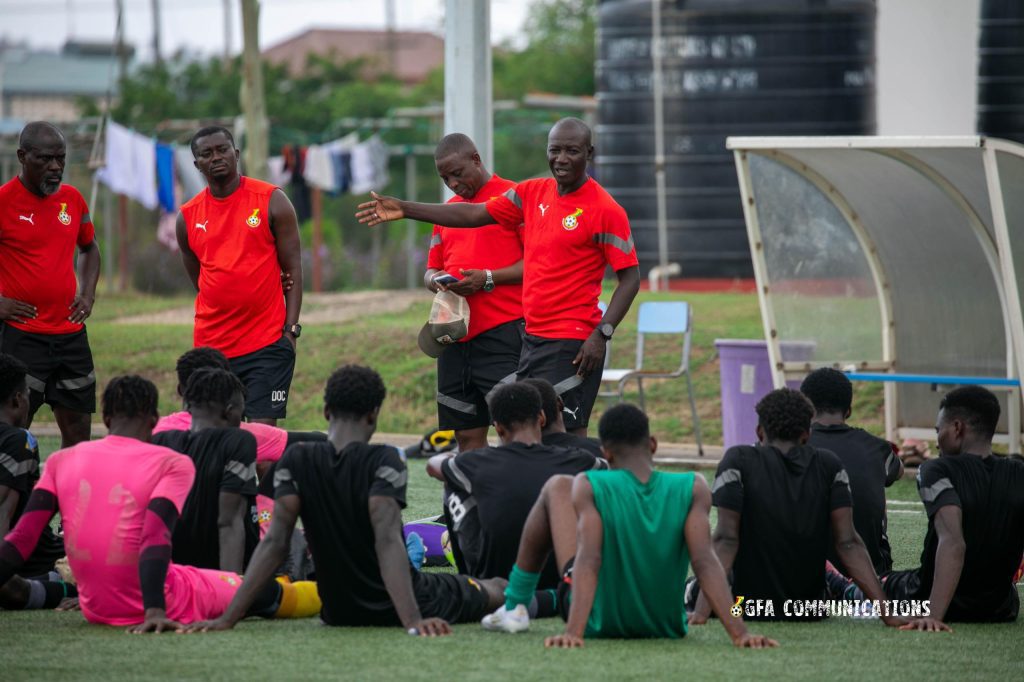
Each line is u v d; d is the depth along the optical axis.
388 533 10.97
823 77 42.78
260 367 16.75
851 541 11.87
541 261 15.45
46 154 17.09
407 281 57.91
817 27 42.62
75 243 17.83
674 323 25.36
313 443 11.25
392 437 26.98
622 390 24.88
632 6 44.53
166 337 33.81
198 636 10.81
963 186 21.78
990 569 12.09
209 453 12.12
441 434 24.03
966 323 23.41
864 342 23.77
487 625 11.31
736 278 44.41
